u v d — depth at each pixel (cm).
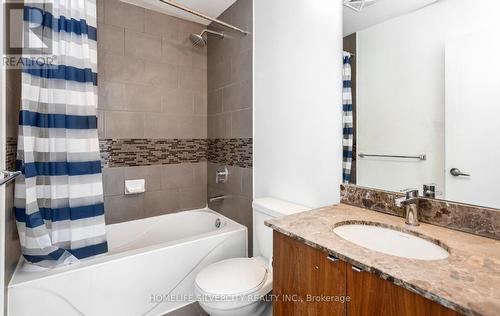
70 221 137
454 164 98
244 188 204
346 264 76
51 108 131
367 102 124
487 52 89
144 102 221
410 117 110
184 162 245
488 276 62
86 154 142
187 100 244
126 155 214
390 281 65
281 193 171
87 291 134
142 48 219
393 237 100
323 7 139
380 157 120
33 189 123
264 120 184
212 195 249
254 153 195
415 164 109
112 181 208
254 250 170
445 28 99
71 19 137
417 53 107
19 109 133
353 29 127
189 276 170
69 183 136
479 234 90
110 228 203
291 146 162
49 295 125
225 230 192
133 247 212
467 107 94
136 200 220
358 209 123
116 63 207
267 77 179
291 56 160
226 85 224
